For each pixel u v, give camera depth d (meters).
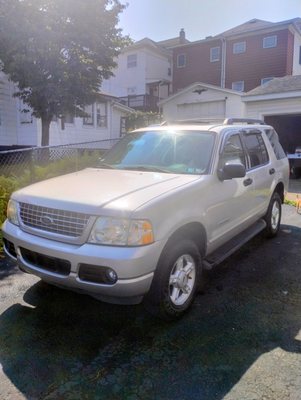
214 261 3.49
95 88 14.01
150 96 27.59
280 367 2.34
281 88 12.38
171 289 2.89
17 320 2.93
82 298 3.31
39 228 2.78
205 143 3.65
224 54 26.22
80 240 2.53
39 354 2.49
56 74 12.42
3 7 11.13
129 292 2.46
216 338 2.68
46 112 13.08
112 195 2.69
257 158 4.61
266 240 5.18
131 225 2.45
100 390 2.15
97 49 13.22
